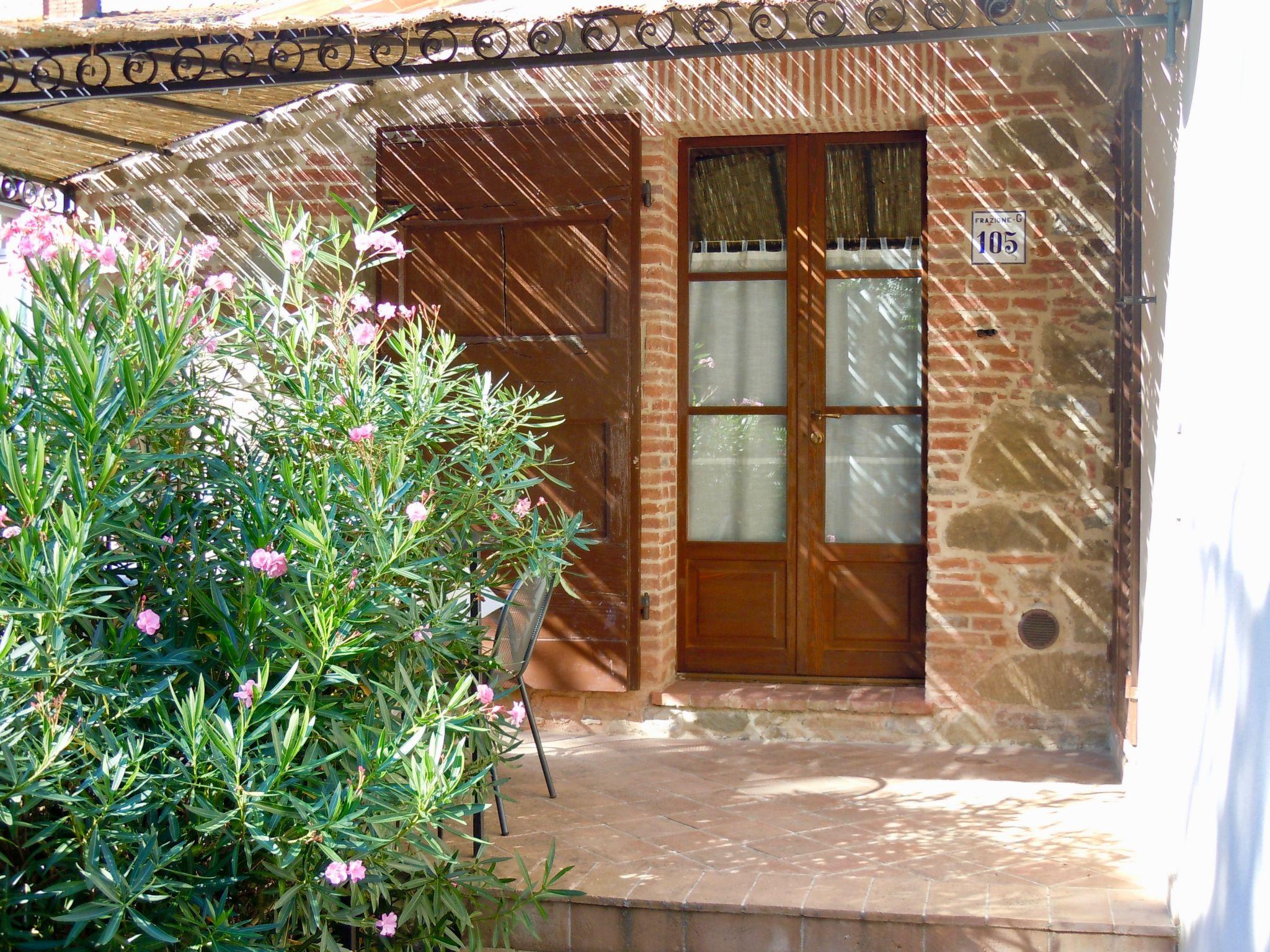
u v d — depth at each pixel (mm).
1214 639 3064
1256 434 2686
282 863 2758
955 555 5766
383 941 3361
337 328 3807
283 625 3104
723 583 6371
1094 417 5637
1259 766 2584
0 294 3570
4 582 2736
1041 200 5672
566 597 5953
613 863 4125
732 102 5898
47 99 4832
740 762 5512
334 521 3340
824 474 6277
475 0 5109
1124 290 5227
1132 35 4996
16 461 2695
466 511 4031
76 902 2834
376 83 6270
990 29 4012
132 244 6426
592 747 5812
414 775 2842
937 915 3615
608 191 5953
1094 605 5648
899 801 4871
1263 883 2529
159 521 3287
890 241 6234
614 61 4445
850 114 5820
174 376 3414
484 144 6078
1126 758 4941
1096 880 3920
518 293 6039
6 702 2654
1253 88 2770
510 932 3533
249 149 6484
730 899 3766
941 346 5762
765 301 6371
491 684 4422
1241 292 2854
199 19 4660
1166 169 4078
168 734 2887
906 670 6180
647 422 6059
